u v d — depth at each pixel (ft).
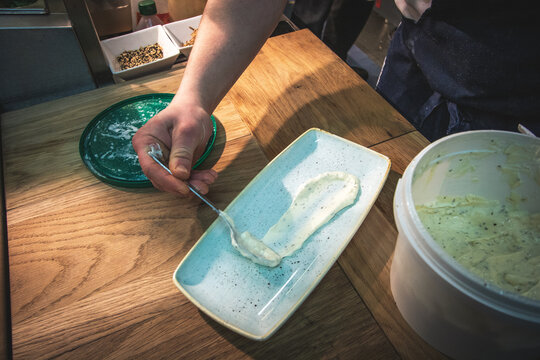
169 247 2.13
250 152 2.64
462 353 1.59
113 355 1.75
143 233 2.20
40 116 2.98
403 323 1.80
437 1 2.69
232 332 1.80
